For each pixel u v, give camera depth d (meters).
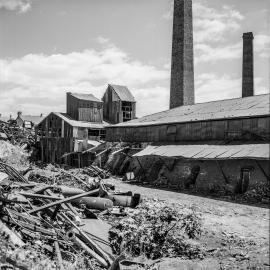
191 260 12.06
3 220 11.88
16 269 9.09
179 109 39.81
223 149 25.84
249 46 41.25
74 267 10.28
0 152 42.06
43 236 11.84
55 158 46.69
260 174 22.97
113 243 12.67
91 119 50.25
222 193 24.34
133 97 56.12
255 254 12.34
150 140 36.91
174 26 43.28
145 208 18.05
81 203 17.67
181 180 28.84
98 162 41.25
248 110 28.33
